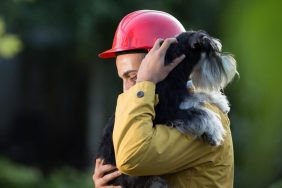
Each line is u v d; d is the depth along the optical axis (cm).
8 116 2900
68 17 2227
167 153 425
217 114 459
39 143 2880
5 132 2889
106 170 502
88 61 2461
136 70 481
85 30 2156
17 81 2897
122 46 486
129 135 420
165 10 2005
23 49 2522
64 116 2889
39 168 2831
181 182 450
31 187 1962
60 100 2883
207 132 433
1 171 1950
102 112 2578
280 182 473
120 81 2520
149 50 477
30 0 2098
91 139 2612
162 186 455
